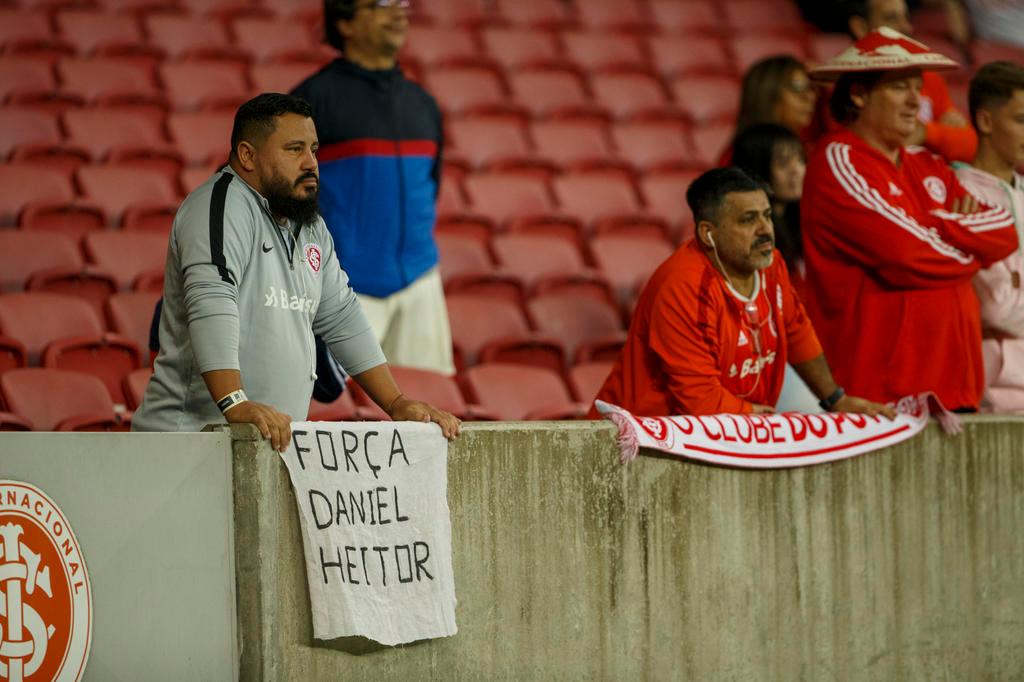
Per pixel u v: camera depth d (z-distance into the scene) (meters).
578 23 48.72
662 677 14.34
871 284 17.61
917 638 16.34
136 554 11.48
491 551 13.27
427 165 22.67
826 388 16.61
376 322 22.06
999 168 19.25
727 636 14.87
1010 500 17.19
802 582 15.48
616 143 40.38
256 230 13.03
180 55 40.81
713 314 15.42
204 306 12.33
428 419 12.98
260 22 43.19
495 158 37.53
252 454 11.66
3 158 33.50
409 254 22.36
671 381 15.48
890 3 24.48
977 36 50.03
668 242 34.16
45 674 11.12
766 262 15.57
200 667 11.53
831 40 49.19
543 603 13.56
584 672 13.79
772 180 19.56
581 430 13.92
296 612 11.98
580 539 13.85
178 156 33.84
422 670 12.76
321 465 12.08
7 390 20.16
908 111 17.61
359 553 12.24
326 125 21.75
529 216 33.09
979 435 16.98
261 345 13.02
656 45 47.28
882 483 16.19
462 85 41.81
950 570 16.66
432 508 12.77
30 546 11.16
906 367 17.39
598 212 35.56
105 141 34.66
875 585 16.06
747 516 15.11
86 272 26.12
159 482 11.57
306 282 13.41
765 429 15.24
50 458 11.29
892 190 17.47
